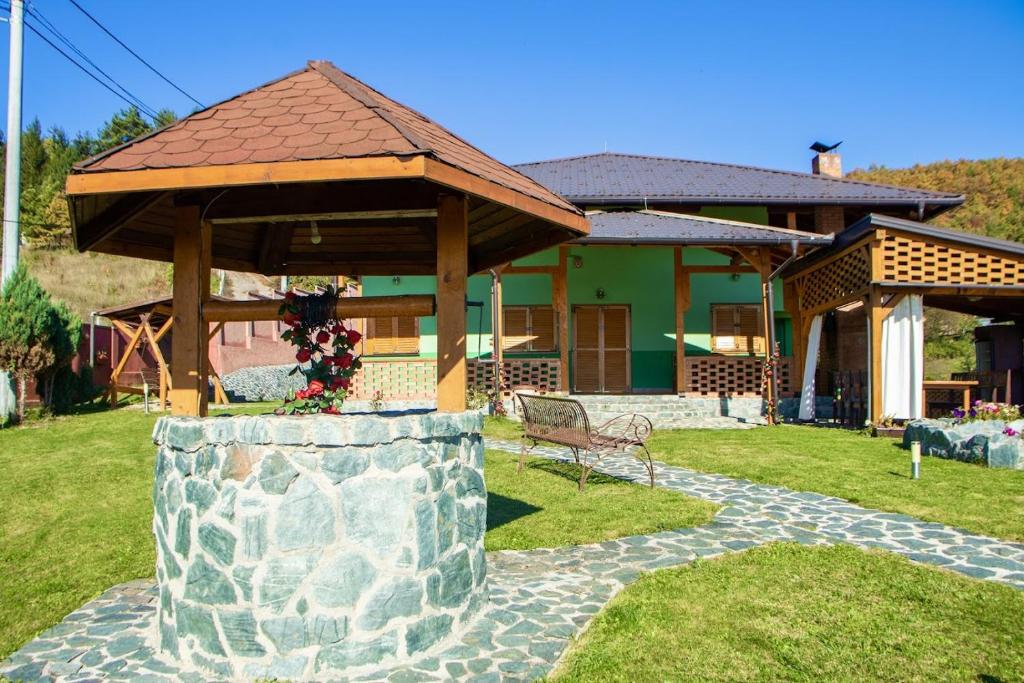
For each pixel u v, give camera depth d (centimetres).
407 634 378
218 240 577
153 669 379
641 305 1730
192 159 365
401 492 381
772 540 590
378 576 373
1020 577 495
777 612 438
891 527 624
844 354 1636
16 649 421
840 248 1332
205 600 375
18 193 1364
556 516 679
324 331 446
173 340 437
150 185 357
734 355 1728
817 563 524
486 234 561
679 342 1533
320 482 367
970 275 1219
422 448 391
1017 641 394
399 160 345
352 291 1667
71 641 425
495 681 352
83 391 1622
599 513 687
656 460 977
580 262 1706
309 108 427
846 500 728
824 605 448
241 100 451
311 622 363
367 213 454
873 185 1784
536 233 550
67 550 627
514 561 551
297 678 358
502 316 1695
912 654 380
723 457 984
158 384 1938
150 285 3078
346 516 369
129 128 4247
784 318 1758
